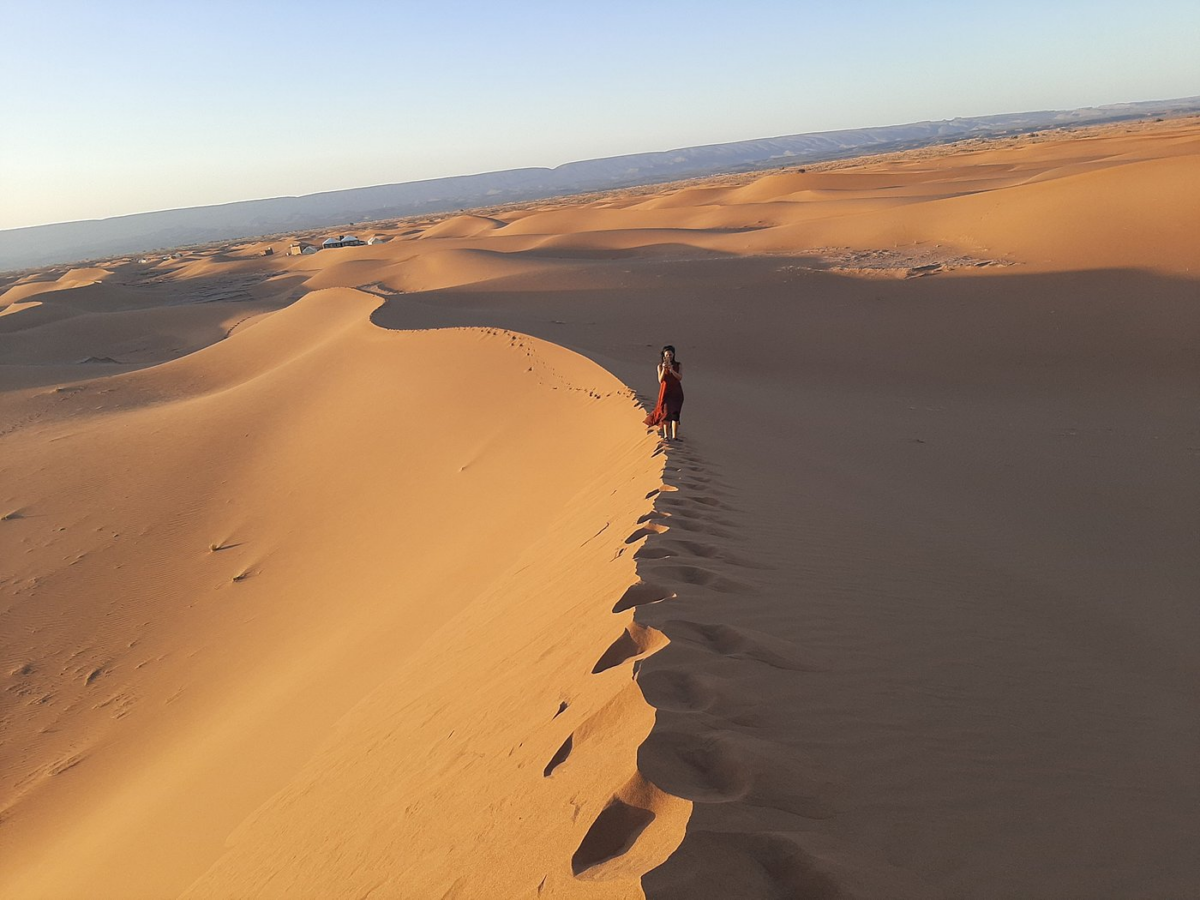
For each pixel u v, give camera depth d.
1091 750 3.64
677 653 3.72
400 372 26.00
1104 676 4.87
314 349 34.56
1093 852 2.73
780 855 2.37
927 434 17.19
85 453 25.39
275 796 6.51
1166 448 15.57
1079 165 74.81
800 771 2.86
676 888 2.15
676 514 7.13
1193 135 96.31
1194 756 3.80
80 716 12.91
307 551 17.08
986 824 2.79
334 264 90.62
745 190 111.81
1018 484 13.06
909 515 9.95
